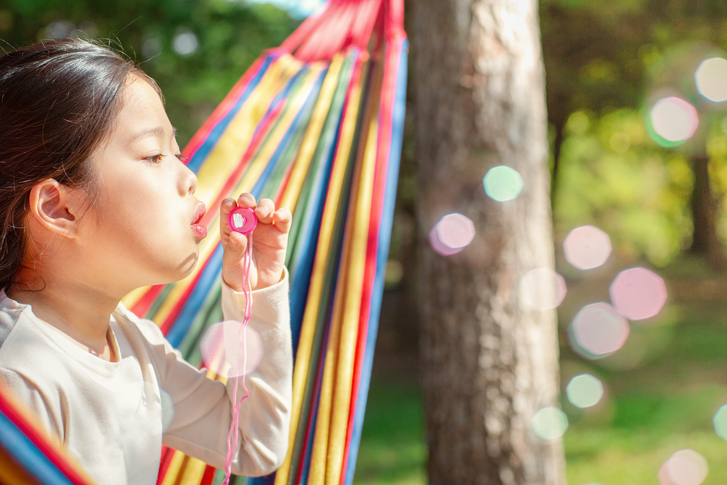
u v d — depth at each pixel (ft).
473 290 7.41
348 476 4.20
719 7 24.17
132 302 4.78
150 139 2.69
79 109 2.53
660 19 24.80
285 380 3.25
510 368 7.41
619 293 29.19
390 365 25.44
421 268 7.87
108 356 2.86
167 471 3.71
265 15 21.83
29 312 2.51
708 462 13.67
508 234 7.38
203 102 23.97
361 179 5.78
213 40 21.03
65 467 1.50
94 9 18.56
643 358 23.40
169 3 19.31
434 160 7.59
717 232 46.47
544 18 25.13
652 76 25.88
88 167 2.55
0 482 1.39
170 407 3.18
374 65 7.06
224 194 5.88
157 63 20.42
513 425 7.39
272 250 3.16
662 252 51.03
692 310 31.45
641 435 15.85
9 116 2.51
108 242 2.60
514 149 7.43
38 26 18.51
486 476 7.43
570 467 14.03
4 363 2.35
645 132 41.47
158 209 2.66
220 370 4.16
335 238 5.45
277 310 3.15
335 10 7.80
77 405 2.50
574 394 19.29
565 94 28.76
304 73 7.17
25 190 2.51
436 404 7.66
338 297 4.96
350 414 4.38
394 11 7.17
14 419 1.44
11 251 2.57
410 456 15.72
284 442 3.29
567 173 54.03
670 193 53.72
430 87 7.64
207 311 4.83
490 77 7.41
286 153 6.22
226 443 3.28
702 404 17.83
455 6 7.45
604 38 25.68
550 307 7.68
